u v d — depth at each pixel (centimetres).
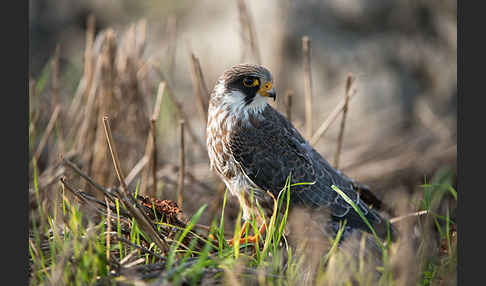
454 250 755
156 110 947
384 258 702
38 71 1598
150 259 744
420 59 1502
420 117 1459
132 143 1093
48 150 1158
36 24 1697
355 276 699
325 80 1505
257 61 1109
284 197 870
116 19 1689
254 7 1554
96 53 1149
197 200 1077
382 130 1427
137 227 735
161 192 1025
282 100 1433
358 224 850
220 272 685
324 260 731
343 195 780
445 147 1293
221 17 1620
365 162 1277
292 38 1504
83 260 657
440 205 1041
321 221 859
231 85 863
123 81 1095
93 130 1055
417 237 838
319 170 889
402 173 1215
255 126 877
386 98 1473
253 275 688
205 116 1020
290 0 1505
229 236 948
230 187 914
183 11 1664
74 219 691
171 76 1245
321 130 1033
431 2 1488
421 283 731
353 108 1458
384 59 1504
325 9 1514
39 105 1168
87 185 1005
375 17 1509
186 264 680
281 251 760
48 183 957
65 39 1681
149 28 1636
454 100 1478
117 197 756
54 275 650
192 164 1195
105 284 659
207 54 1545
